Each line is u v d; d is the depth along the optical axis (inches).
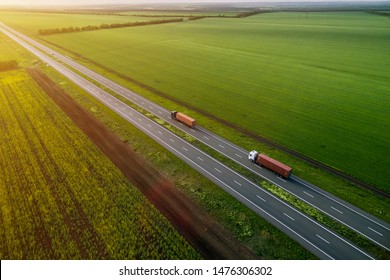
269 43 7017.7
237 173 2193.7
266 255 1542.8
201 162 2325.3
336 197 1942.7
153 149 2511.1
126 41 7480.3
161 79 4431.6
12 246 1572.3
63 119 3088.1
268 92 3774.6
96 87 4101.9
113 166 2262.6
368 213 1807.3
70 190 1988.2
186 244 1587.1
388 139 2598.4
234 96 3666.3
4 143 2600.9
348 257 1526.8
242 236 1651.1
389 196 1936.5
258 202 1898.4
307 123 2918.3
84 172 2183.8
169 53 6097.4
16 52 6363.2
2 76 4586.6
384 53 5802.2
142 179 2121.1
